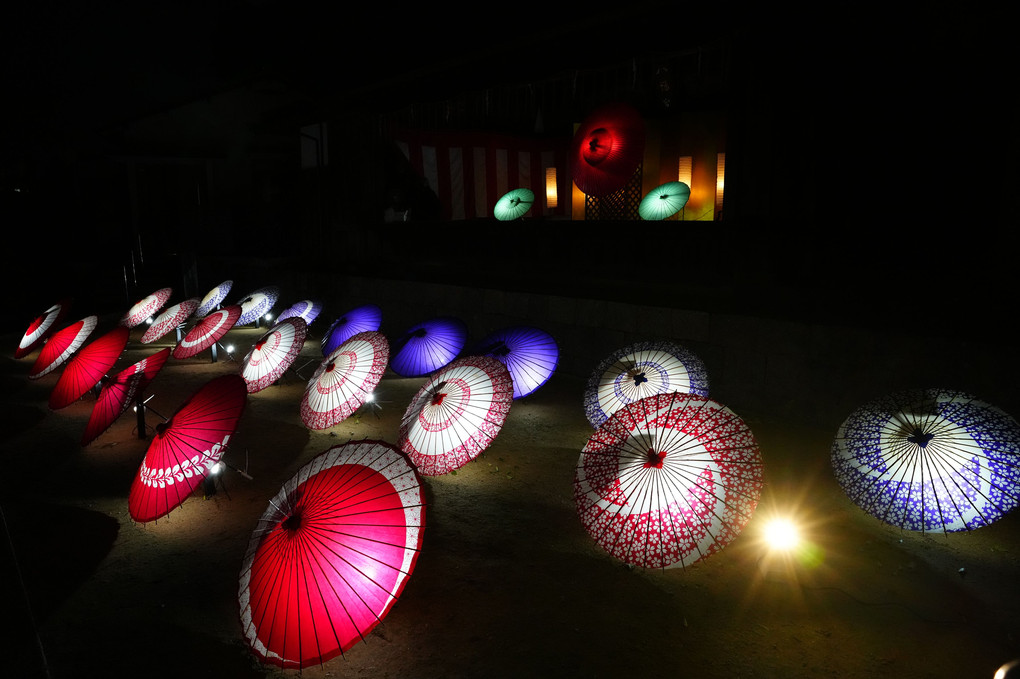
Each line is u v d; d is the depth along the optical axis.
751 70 7.63
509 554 4.37
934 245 7.11
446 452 5.17
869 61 6.96
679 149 14.20
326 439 6.86
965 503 4.09
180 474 4.62
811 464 5.81
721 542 3.58
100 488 5.72
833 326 6.53
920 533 4.52
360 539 3.29
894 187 7.16
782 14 7.26
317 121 14.82
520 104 11.28
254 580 3.22
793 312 7.30
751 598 3.79
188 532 4.86
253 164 22.80
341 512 3.35
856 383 6.46
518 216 13.80
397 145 15.16
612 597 3.84
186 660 3.43
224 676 3.30
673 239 9.38
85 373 7.35
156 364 6.60
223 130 22.30
